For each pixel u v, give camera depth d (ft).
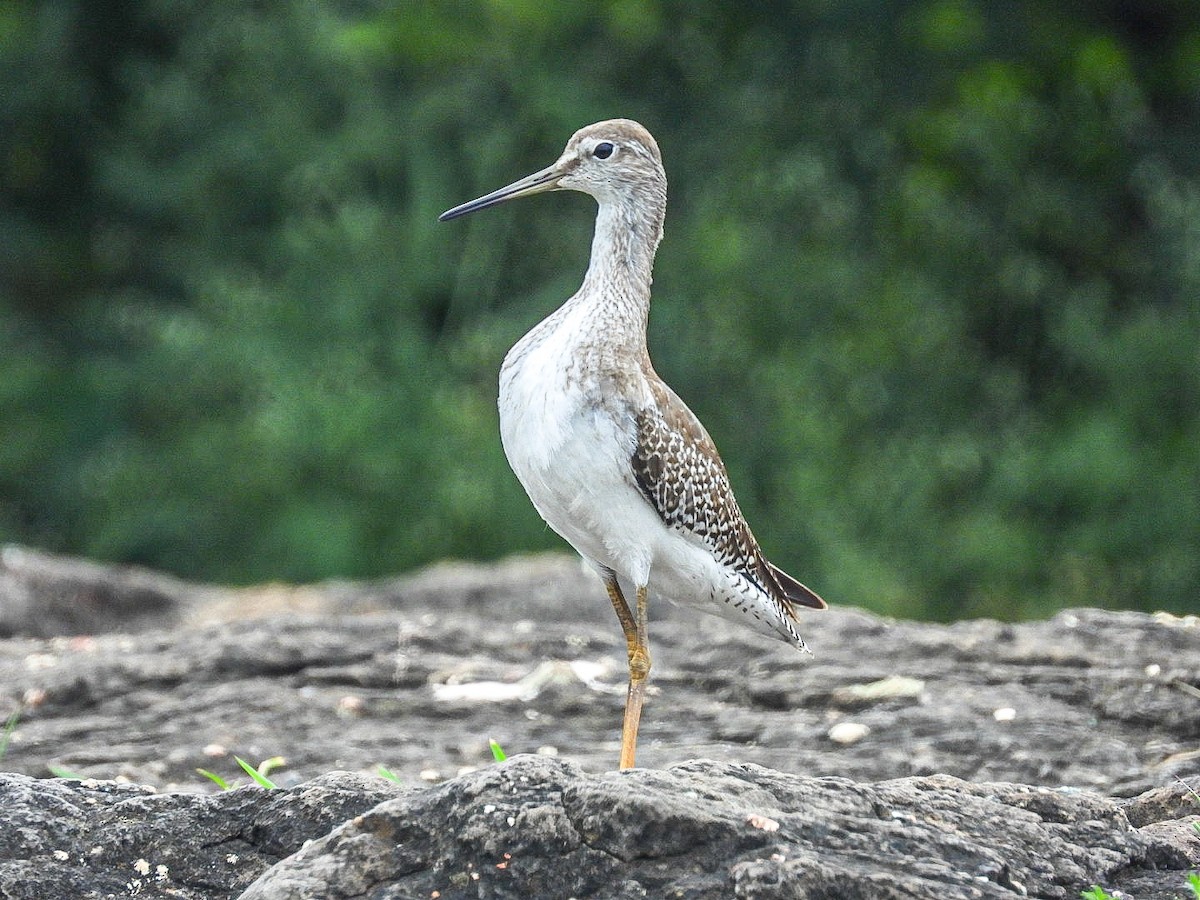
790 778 16.66
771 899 14.62
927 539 58.03
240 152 64.54
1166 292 63.57
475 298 62.13
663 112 64.95
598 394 20.81
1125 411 59.36
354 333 60.29
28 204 73.26
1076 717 25.18
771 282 60.18
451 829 15.57
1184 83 66.64
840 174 64.85
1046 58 66.03
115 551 60.39
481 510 57.06
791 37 65.05
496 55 63.21
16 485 63.57
